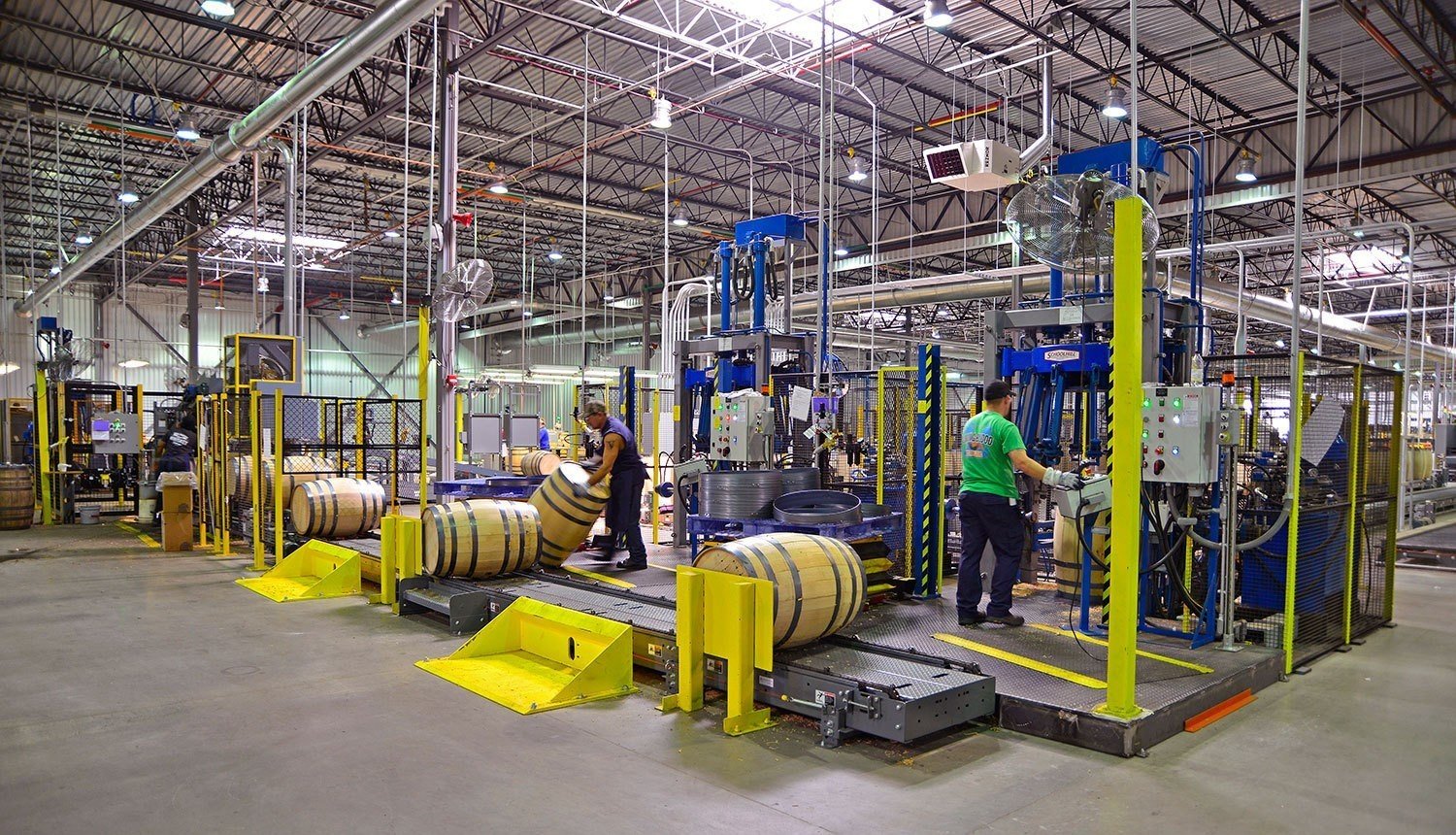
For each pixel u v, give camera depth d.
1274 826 3.54
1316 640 6.36
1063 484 5.57
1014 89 15.07
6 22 12.73
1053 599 7.01
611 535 8.70
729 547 5.00
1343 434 6.73
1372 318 29.22
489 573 7.30
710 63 13.91
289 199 14.78
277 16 12.97
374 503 9.63
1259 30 12.12
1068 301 6.82
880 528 6.95
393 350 37.12
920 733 4.21
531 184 21.41
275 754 4.21
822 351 9.35
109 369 30.25
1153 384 5.38
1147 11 12.15
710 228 24.45
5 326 28.25
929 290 17.45
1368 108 15.18
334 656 6.00
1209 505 6.20
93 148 18.42
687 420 10.13
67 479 14.24
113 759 4.15
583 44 14.05
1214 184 17.28
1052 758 4.21
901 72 14.71
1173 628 6.11
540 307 27.52
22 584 8.75
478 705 4.97
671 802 3.69
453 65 12.21
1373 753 4.36
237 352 10.94
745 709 4.59
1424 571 10.84
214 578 9.15
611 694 5.13
